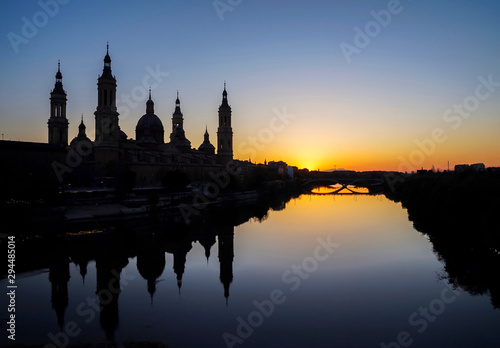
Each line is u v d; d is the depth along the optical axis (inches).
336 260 2336.4
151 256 2449.6
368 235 3221.0
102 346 1212.5
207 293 1732.3
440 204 2886.3
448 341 1235.9
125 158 5984.3
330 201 7460.6
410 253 2468.0
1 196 2933.1
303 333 1302.9
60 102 6525.6
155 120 7824.8
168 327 1360.7
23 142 4217.5
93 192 4375.0
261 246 2802.7
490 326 1343.5
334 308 1539.1
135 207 4284.0
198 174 7470.5
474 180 2413.9
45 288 1790.1
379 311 1501.0
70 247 2615.7
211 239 3088.1
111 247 2659.9
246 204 6353.3
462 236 2422.5
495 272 1919.3
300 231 3503.9
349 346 1210.0
